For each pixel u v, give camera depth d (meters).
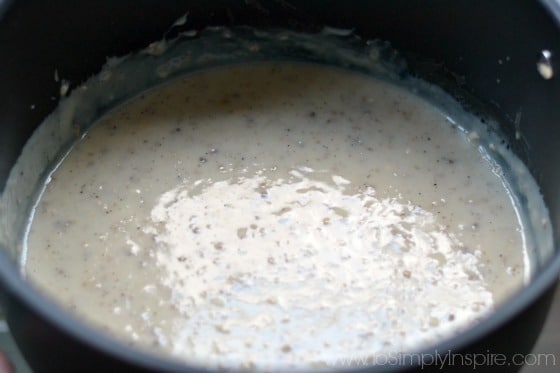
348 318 0.29
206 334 0.29
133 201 0.33
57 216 0.33
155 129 0.36
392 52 0.37
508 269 0.31
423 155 0.35
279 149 0.35
